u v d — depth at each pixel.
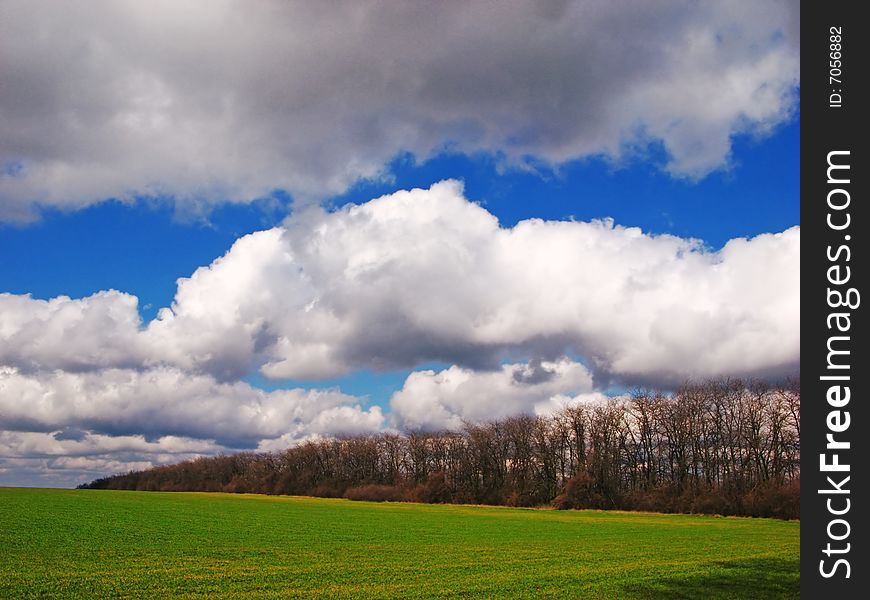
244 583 32.38
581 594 30.16
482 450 149.50
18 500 93.62
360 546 49.12
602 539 56.81
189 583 32.16
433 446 166.38
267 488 182.25
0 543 45.56
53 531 53.75
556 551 46.78
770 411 118.81
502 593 30.25
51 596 28.66
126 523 63.19
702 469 123.62
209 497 135.88
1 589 29.88
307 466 185.62
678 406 129.12
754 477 116.06
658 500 110.75
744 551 46.97
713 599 29.44
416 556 43.28
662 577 34.41
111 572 34.88
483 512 102.31
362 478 175.12
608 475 122.38
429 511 101.88
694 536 60.59
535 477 139.62
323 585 32.06
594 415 137.12
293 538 54.12
